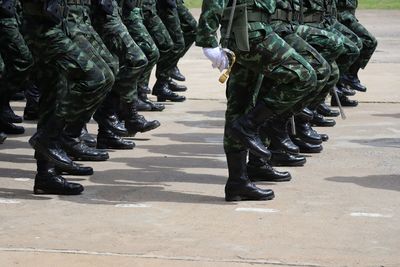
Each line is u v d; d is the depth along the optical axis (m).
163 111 20.30
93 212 11.34
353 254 9.67
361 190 12.62
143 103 19.94
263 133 13.73
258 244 9.99
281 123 13.77
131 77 15.58
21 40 15.65
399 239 10.25
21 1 11.84
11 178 13.28
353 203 11.85
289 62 11.41
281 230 10.55
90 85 11.84
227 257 9.53
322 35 14.62
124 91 15.67
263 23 11.39
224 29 11.46
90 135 15.85
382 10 53.31
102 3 14.87
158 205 11.69
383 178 13.45
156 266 9.24
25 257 9.52
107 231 10.50
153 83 24.83
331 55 14.76
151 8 19.56
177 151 15.63
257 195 11.89
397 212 11.42
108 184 12.91
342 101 20.97
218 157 15.15
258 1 11.34
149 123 16.12
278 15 12.64
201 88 23.95
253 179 13.05
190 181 13.18
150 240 10.13
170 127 18.22
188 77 26.11
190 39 21.62
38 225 10.75
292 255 9.62
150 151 15.60
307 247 9.90
